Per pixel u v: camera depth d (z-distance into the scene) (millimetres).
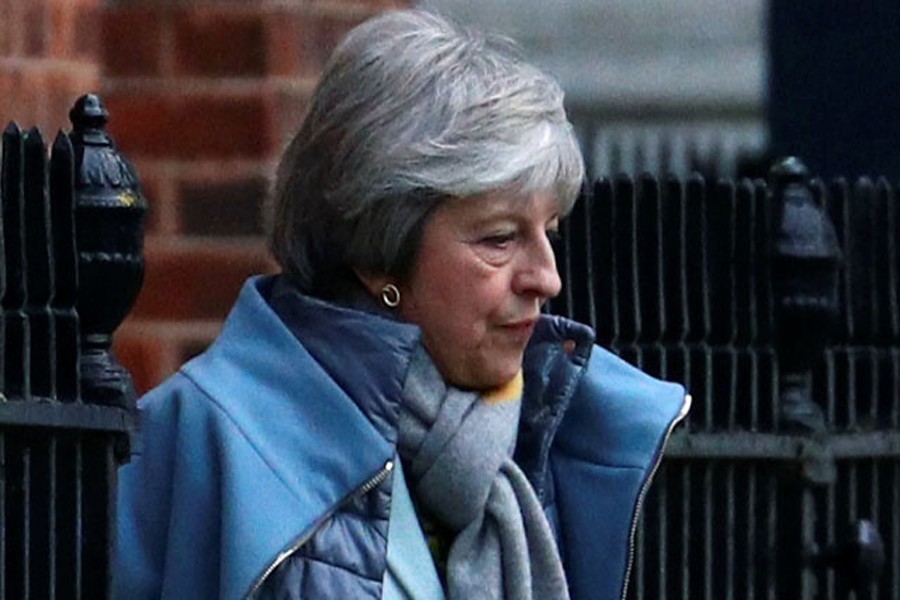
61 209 11195
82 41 16734
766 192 14859
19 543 11164
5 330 11141
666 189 14352
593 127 29984
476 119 10648
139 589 11023
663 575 14422
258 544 10477
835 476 15297
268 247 11203
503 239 10820
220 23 17516
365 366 10758
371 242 10812
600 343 14062
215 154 17516
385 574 10781
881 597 15852
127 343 17469
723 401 14633
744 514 14836
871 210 15750
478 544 11031
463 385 11000
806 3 24078
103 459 11133
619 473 11508
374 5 18047
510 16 30016
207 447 10812
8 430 11102
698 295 14477
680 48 30359
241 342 11016
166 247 17469
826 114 24109
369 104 10727
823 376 15414
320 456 10695
